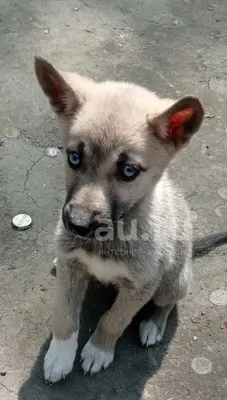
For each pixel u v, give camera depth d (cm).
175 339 53
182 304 56
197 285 57
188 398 49
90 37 81
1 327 52
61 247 48
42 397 48
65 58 77
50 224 60
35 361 50
